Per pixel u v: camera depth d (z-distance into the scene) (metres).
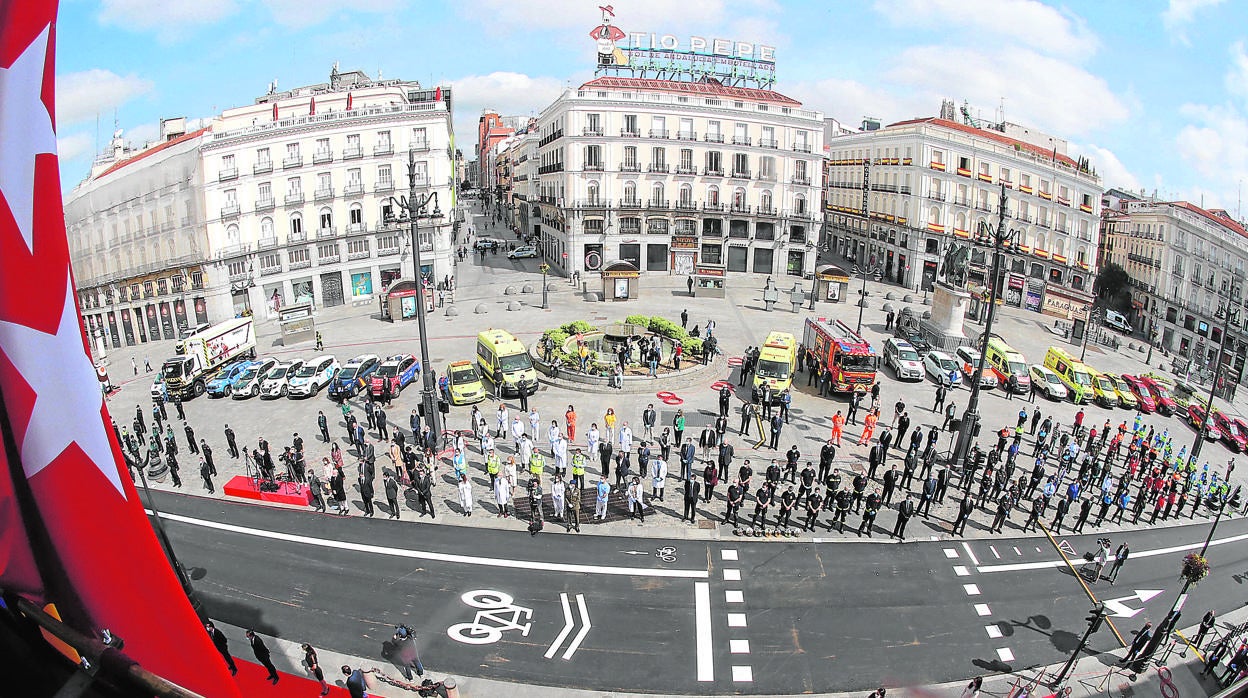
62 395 3.47
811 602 18.27
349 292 58.06
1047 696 15.39
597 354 37.81
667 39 66.69
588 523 21.81
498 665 15.88
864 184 79.25
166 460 26.42
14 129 3.34
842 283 57.59
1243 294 62.66
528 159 92.31
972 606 18.45
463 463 22.50
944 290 44.56
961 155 67.44
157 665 3.74
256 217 53.47
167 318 54.25
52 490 3.46
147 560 3.79
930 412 33.41
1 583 3.40
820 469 23.77
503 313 51.59
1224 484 26.34
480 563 19.70
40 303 3.39
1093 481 26.72
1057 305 57.25
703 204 65.88
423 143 57.47
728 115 64.19
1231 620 18.73
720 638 16.86
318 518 22.19
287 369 34.66
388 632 16.89
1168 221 72.00
